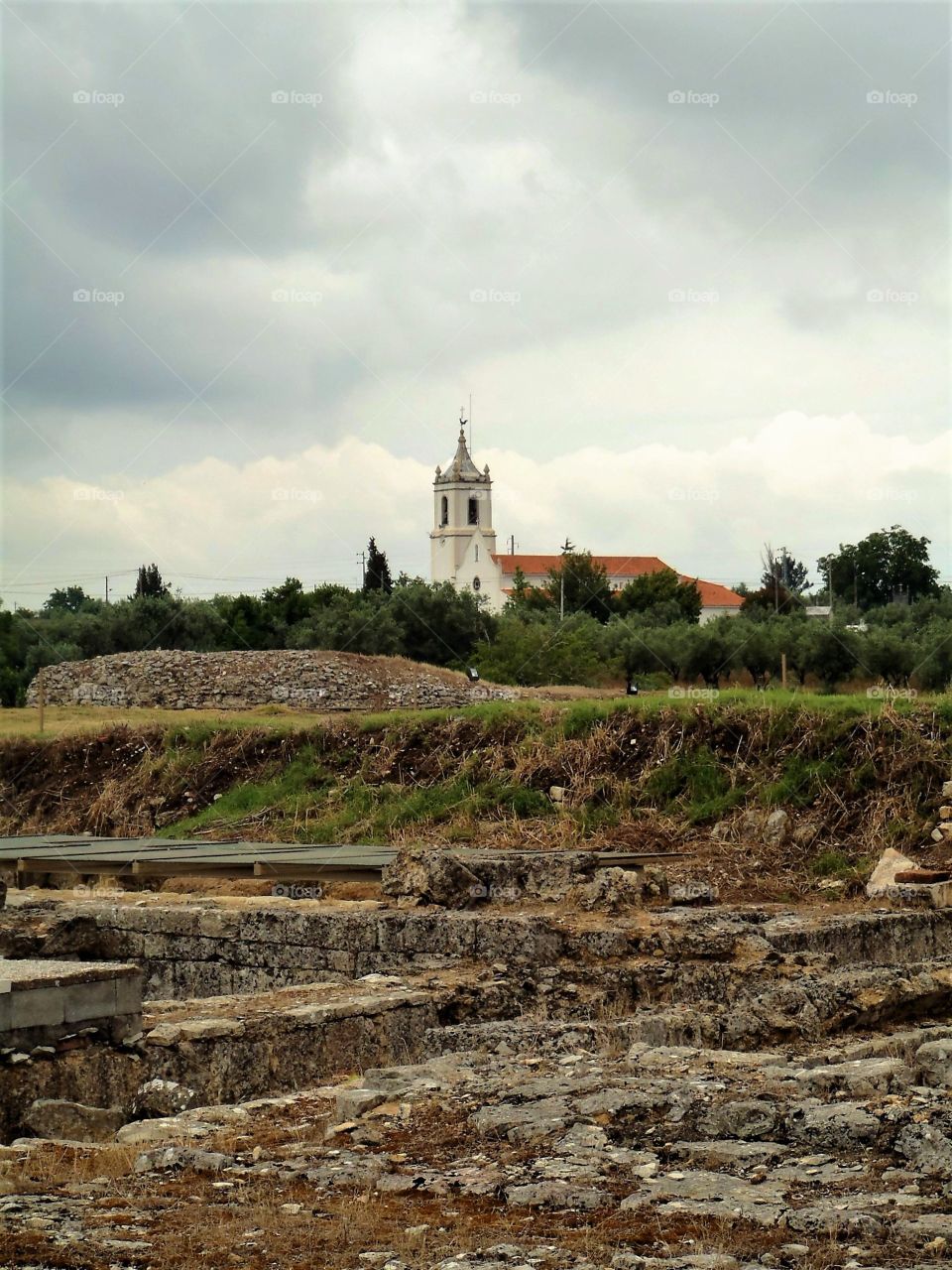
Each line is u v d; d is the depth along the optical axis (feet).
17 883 77.61
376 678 151.23
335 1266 21.54
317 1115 31.48
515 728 97.04
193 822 100.73
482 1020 43.52
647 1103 28.68
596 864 57.26
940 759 80.74
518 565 365.40
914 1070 31.86
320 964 52.85
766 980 46.37
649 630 187.73
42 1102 33.63
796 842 78.74
